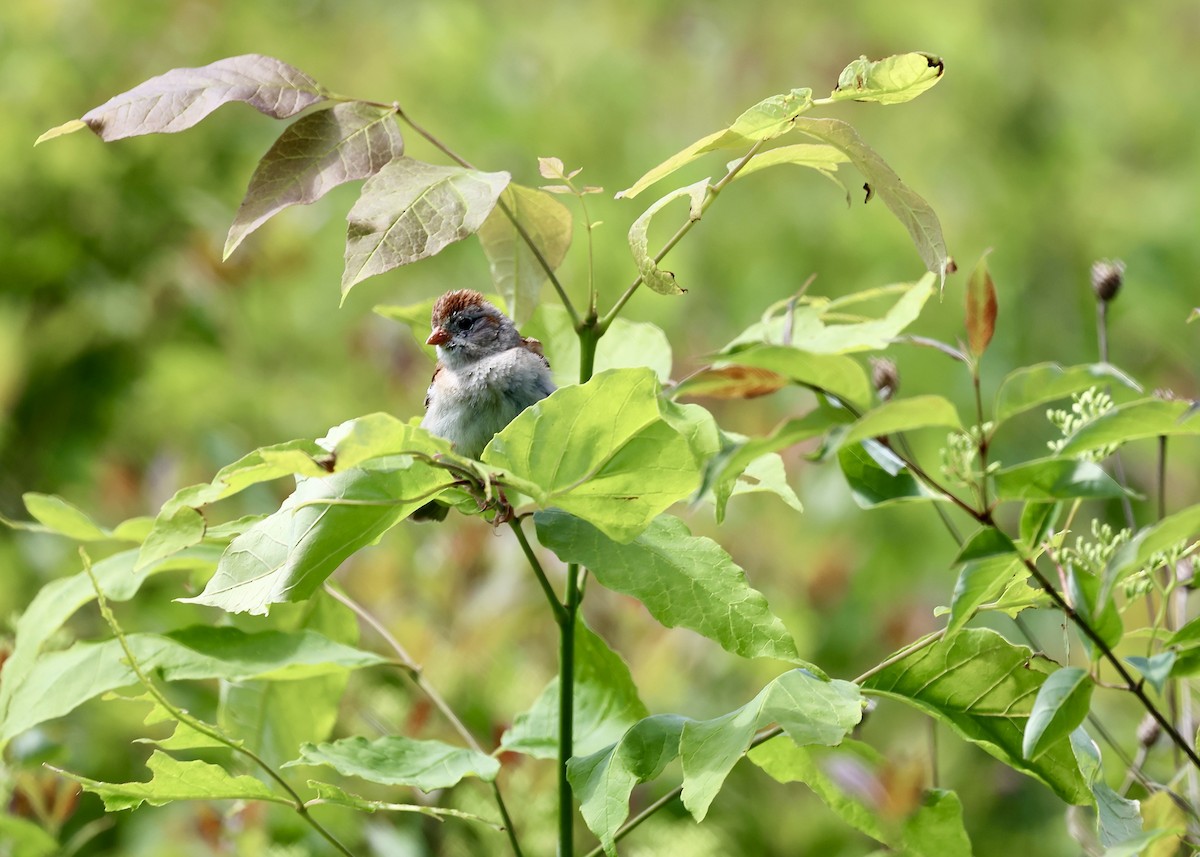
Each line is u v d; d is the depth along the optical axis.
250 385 13.89
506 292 6.05
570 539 5.25
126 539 6.45
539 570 5.58
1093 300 17.16
